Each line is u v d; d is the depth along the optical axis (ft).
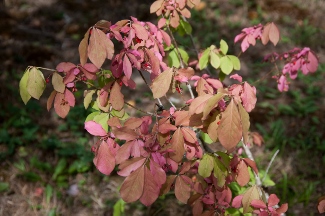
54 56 9.12
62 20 10.68
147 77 8.48
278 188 6.10
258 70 9.08
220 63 3.66
